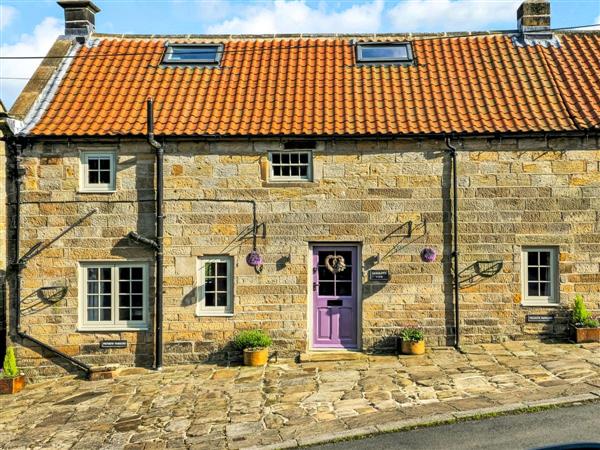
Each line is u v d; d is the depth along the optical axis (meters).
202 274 12.24
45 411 9.87
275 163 12.26
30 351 12.12
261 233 12.14
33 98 12.68
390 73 13.87
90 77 13.73
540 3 14.77
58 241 12.12
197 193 12.13
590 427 7.43
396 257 12.10
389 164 12.08
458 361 10.98
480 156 12.01
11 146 12.02
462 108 12.56
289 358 12.06
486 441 7.22
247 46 15.07
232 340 12.12
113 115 12.47
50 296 12.10
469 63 14.06
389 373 10.52
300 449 7.52
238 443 7.84
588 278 12.01
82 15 15.03
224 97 13.15
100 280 12.29
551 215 11.98
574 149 11.94
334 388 9.91
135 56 14.50
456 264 11.98
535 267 12.20
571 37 14.91
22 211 12.09
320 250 12.35
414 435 7.62
